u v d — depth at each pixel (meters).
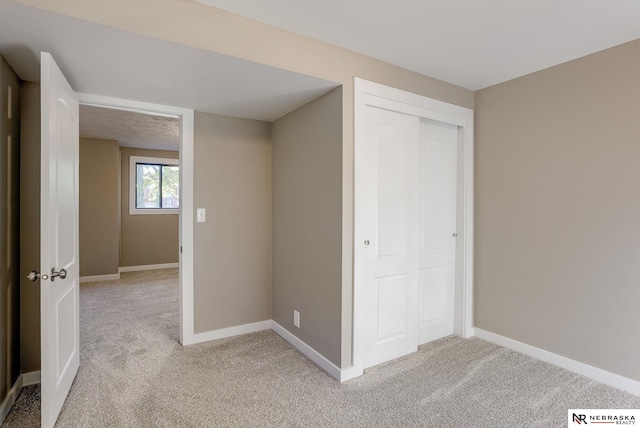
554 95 2.50
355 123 2.30
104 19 1.52
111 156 5.26
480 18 1.88
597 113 2.28
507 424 1.84
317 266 2.54
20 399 2.06
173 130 4.54
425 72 2.63
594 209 2.30
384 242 2.55
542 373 2.39
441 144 2.98
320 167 2.49
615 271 2.21
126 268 6.01
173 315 3.63
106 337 3.01
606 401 2.06
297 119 2.78
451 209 3.07
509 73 2.65
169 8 1.66
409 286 2.71
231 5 1.75
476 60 2.42
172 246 6.43
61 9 1.44
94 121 4.05
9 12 1.42
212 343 2.89
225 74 2.07
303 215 2.71
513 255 2.77
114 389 2.15
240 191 3.09
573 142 2.40
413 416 1.90
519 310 2.73
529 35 2.07
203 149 2.90
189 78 2.14
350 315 2.32
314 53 2.12
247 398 2.07
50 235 1.69
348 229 2.30
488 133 2.94
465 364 2.53
